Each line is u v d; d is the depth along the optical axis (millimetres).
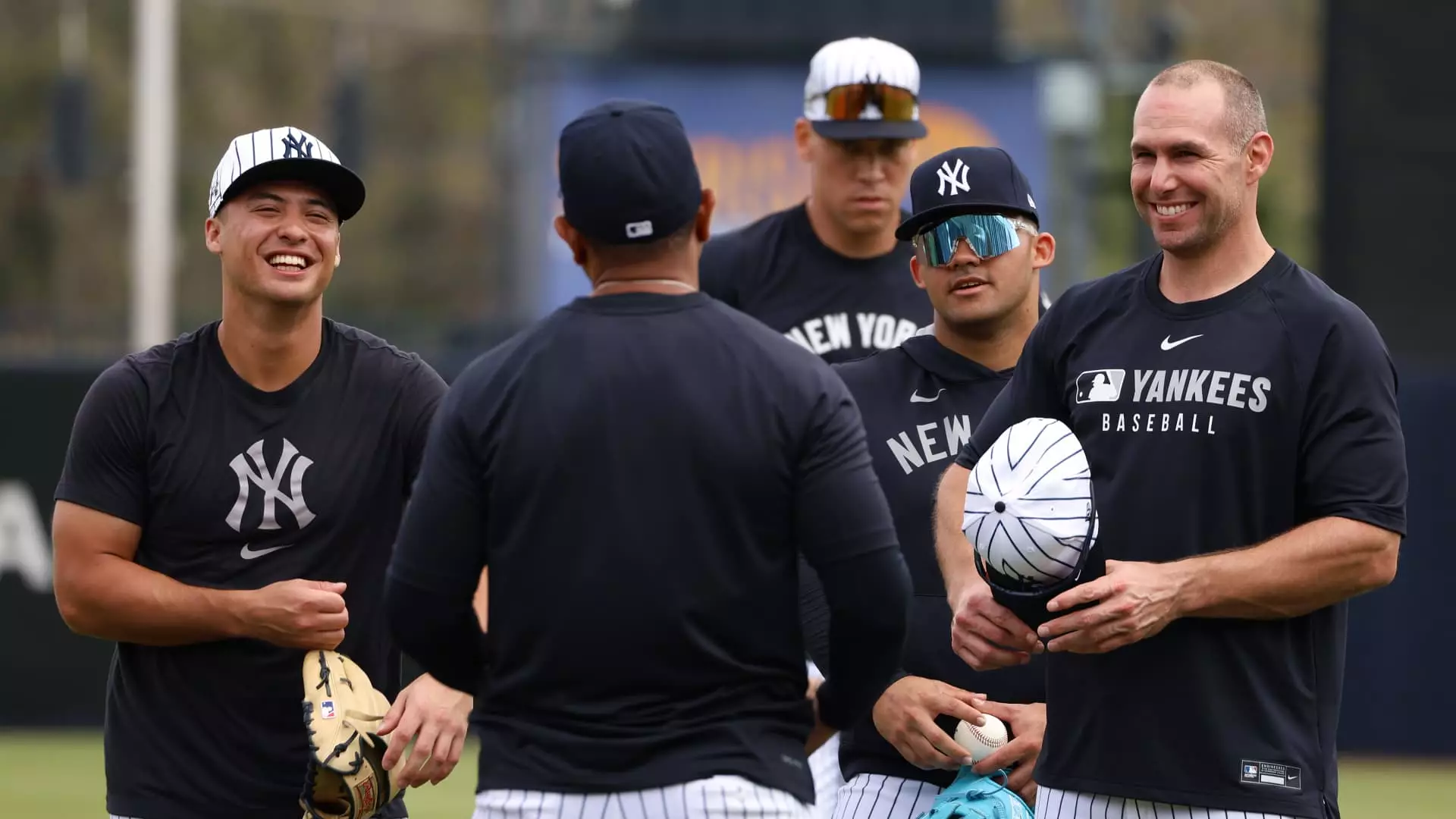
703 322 12133
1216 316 13797
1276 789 13492
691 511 11820
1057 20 98375
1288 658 13633
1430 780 34031
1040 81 57438
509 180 78500
